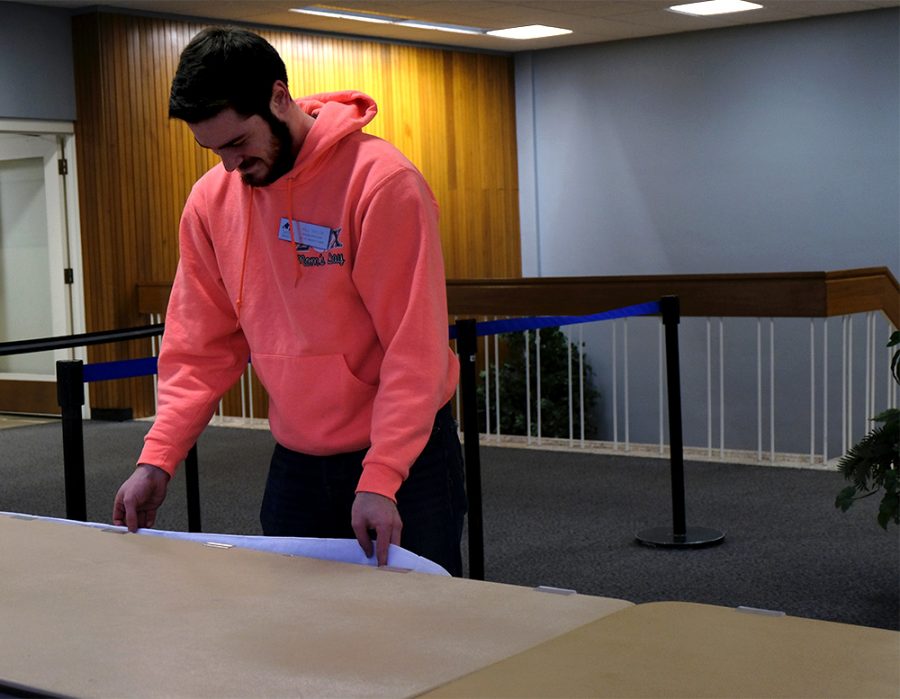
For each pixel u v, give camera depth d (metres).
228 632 1.13
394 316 1.78
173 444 1.90
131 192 8.13
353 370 1.87
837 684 0.92
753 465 5.71
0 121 7.67
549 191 10.99
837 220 9.64
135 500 1.86
